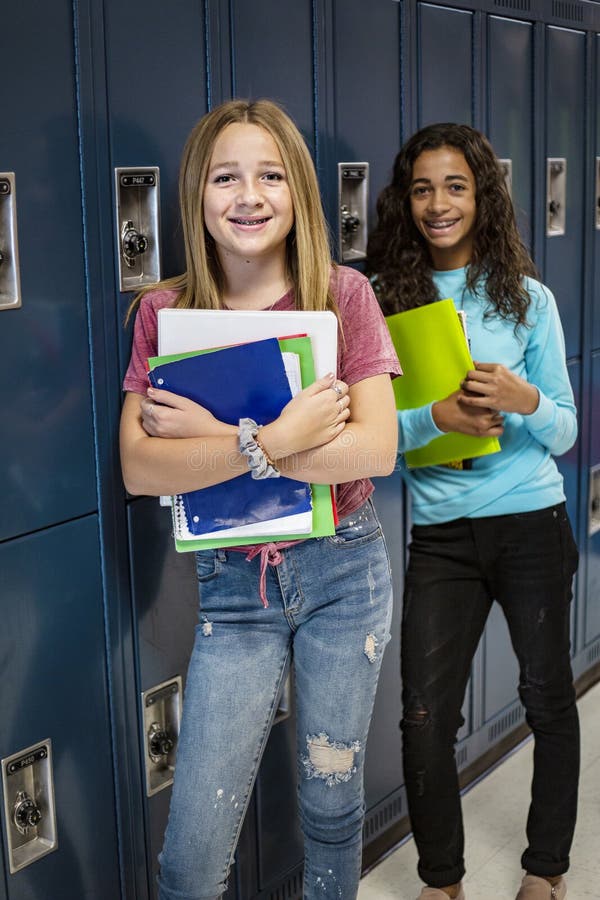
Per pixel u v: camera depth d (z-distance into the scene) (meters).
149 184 1.90
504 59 2.79
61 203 1.75
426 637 2.23
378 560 1.81
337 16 2.26
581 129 3.18
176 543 1.71
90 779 1.96
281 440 1.58
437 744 2.22
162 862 1.78
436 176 2.19
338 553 1.76
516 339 2.21
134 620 1.99
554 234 3.11
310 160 1.70
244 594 1.76
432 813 2.23
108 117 1.80
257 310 1.73
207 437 1.61
